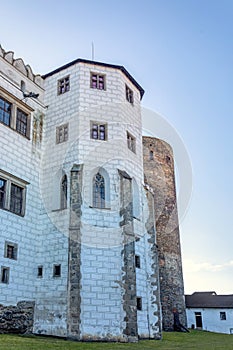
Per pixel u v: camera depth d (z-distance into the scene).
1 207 20.69
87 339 19.14
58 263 21.17
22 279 20.83
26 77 24.98
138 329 21.25
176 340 23.06
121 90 26.14
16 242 21.08
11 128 22.52
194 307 52.06
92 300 20.00
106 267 20.91
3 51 23.44
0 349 14.27
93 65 26.09
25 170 22.89
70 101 25.00
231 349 18.25
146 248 24.27
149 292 23.34
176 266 33.97
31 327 20.50
